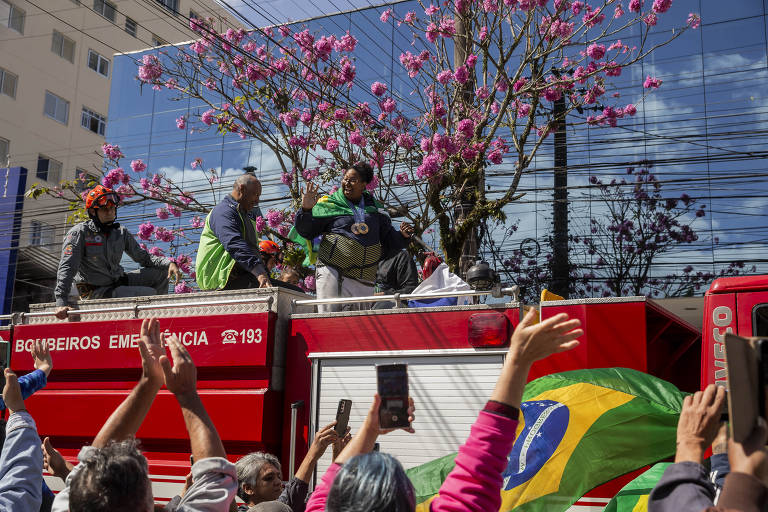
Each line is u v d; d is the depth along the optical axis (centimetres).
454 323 539
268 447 573
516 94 1136
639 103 1541
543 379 475
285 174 1255
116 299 662
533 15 1135
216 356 594
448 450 519
